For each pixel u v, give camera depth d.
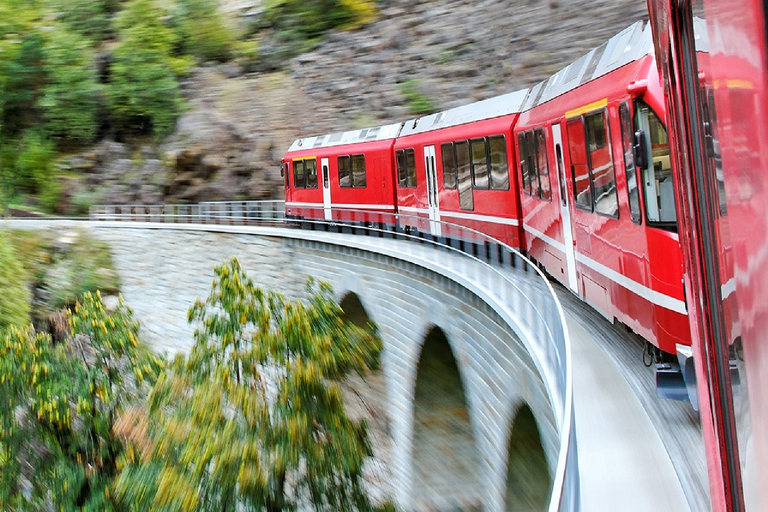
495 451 16.55
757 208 1.55
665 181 10.13
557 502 4.57
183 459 18.95
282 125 53.19
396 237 26.92
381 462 26.19
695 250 3.86
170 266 43.22
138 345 28.78
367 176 31.14
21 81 61.31
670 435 9.09
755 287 1.64
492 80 46.81
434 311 21.30
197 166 54.12
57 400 25.33
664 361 10.99
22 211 59.00
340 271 29.64
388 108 50.06
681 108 3.75
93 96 59.59
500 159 21.08
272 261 35.69
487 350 16.98
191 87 58.53
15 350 27.09
